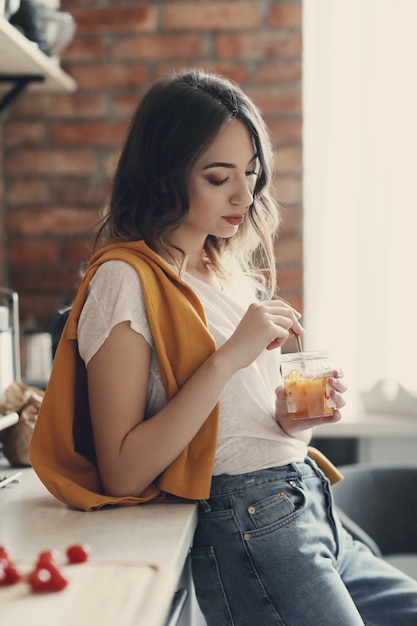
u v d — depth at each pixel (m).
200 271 1.43
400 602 1.41
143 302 1.22
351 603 1.24
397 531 1.98
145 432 1.18
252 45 2.64
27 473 1.52
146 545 1.04
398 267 2.56
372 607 1.42
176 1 2.65
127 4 2.66
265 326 1.21
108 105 2.68
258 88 2.64
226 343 1.21
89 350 1.21
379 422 2.48
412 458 2.57
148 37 2.66
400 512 1.98
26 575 0.88
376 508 1.97
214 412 1.23
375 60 2.57
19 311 2.70
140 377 1.20
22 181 2.71
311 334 2.68
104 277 1.23
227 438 1.27
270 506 1.24
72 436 1.25
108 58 2.68
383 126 2.56
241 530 1.23
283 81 2.63
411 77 2.53
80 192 2.71
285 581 1.22
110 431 1.19
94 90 2.69
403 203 2.55
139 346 1.20
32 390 1.60
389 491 1.98
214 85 1.31
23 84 2.34
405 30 2.53
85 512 1.21
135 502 1.22
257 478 1.26
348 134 2.66
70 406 1.25
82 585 0.85
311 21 2.69
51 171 2.70
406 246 2.55
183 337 1.23
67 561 0.92
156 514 1.18
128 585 0.84
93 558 0.99
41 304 2.71
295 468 1.30
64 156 2.70
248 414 1.30
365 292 2.60
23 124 2.70
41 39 2.22
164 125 1.29
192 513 1.19
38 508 1.24
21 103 2.69
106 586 0.84
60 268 2.71
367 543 1.64
